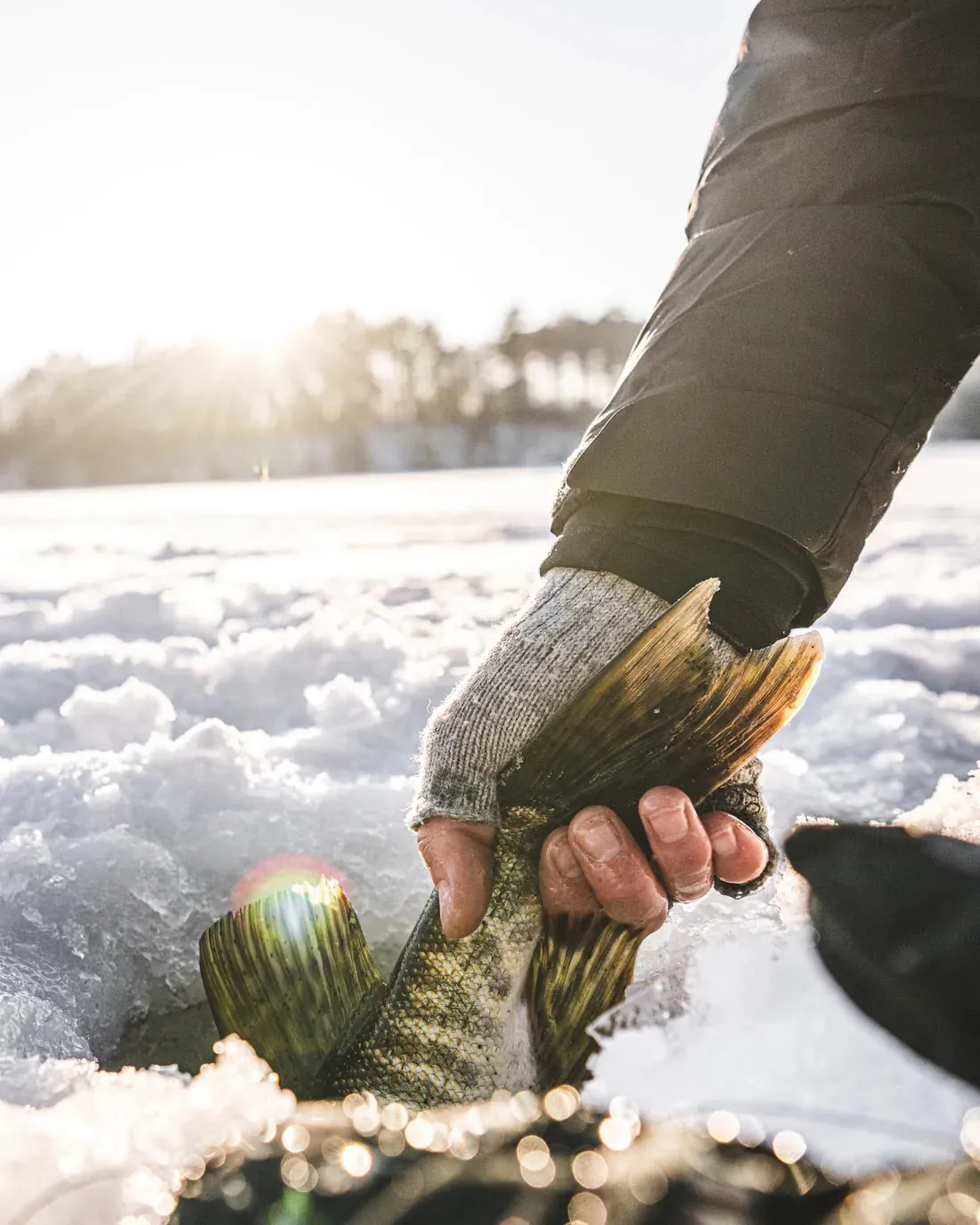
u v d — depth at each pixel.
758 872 1.53
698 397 1.51
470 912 1.43
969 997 1.23
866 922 1.40
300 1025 1.63
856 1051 1.18
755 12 1.70
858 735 3.07
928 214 1.50
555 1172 0.99
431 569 7.61
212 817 2.62
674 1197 0.94
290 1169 1.01
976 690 3.54
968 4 1.53
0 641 5.31
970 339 1.55
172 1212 0.97
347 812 2.66
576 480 1.58
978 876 1.43
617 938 1.46
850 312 1.49
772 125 1.60
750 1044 1.25
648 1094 1.21
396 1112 1.12
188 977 2.08
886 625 4.66
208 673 4.20
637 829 1.45
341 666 4.17
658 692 1.43
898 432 1.52
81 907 2.18
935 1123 1.06
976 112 1.51
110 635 5.33
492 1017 1.52
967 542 7.83
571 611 1.53
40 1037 1.79
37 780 2.85
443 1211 0.94
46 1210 0.99
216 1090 1.29
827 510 1.49
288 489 29.81
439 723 1.51
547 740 1.45
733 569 1.51
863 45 1.55
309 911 1.71
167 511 19.27
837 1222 0.90
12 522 17.48
